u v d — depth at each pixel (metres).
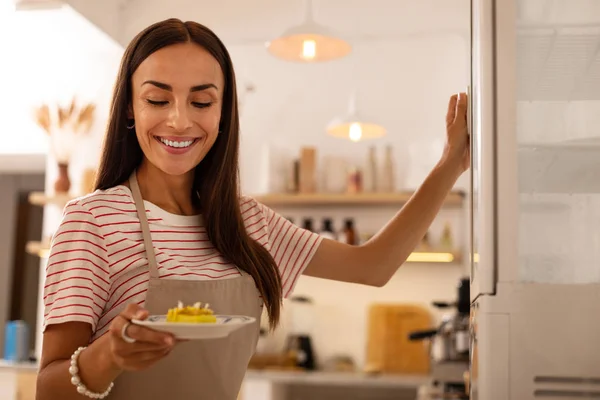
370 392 4.72
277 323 1.62
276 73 4.88
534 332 1.31
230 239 1.54
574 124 1.39
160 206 1.52
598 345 1.30
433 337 3.67
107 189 1.50
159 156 1.44
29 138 4.94
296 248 1.70
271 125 4.86
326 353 4.70
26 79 4.96
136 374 1.40
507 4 1.37
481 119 1.36
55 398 1.24
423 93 4.71
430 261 4.59
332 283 4.75
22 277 6.80
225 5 4.37
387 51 4.77
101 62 4.89
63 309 1.32
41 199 4.71
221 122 1.57
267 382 4.25
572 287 1.31
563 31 1.40
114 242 1.41
